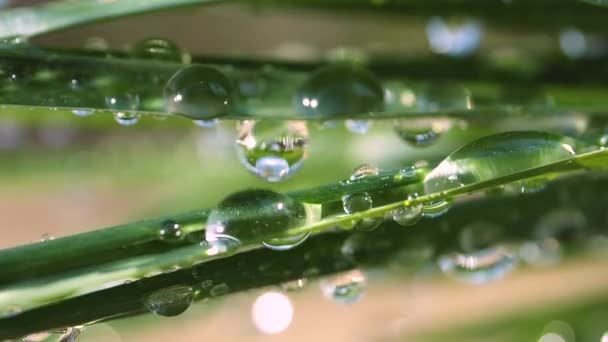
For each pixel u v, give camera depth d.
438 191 0.06
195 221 0.05
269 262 0.06
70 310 0.05
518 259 0.08
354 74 0.06
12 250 0.05
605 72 0.07
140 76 0.06
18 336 0.05
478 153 0.06
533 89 0.07
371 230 0.06
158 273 0.06
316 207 0.05
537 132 0.06
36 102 0.06
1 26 0.06
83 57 0.06
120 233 0.05
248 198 0.06
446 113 0.06
